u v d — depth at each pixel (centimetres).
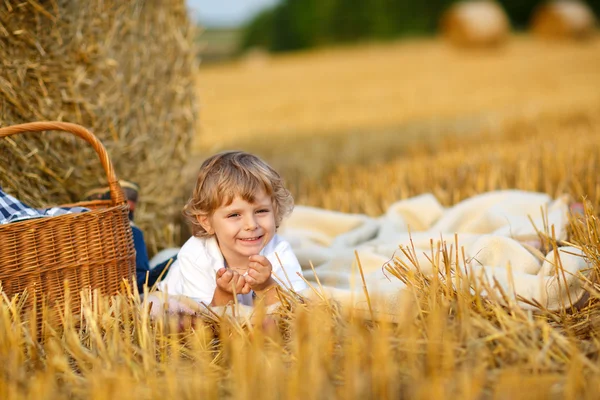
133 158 405
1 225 224
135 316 226
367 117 998
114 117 385
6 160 319
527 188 433
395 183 476
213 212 259
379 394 170
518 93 1162
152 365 195
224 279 239
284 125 948
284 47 3503
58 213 262
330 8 3372
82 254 241
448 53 2180
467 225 348
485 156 511
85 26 364
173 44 428
